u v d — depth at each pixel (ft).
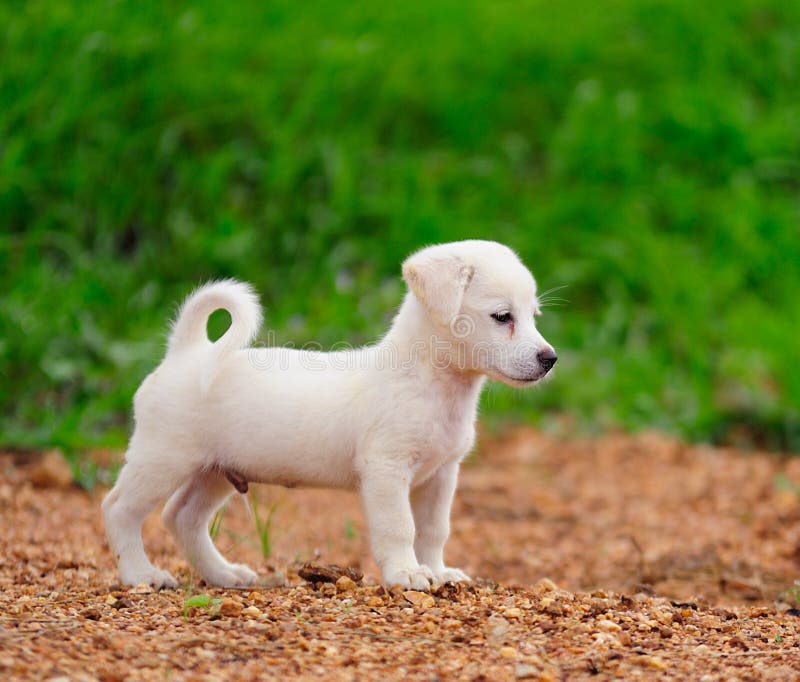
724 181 58.59
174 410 23.59
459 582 22.72
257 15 54.75
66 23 49.90
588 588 29.07
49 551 28.09
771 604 27.09
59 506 32.94
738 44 63.72
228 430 23.59
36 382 40.86
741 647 19.43
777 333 51.44
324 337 45.44
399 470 23.02
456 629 19.56
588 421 47.78
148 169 49.88
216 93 52.24
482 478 41.50
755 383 49.06
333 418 23.38
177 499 25.03
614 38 61.82
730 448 46.83
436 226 51.78
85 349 42.60
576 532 35.50
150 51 50.67
